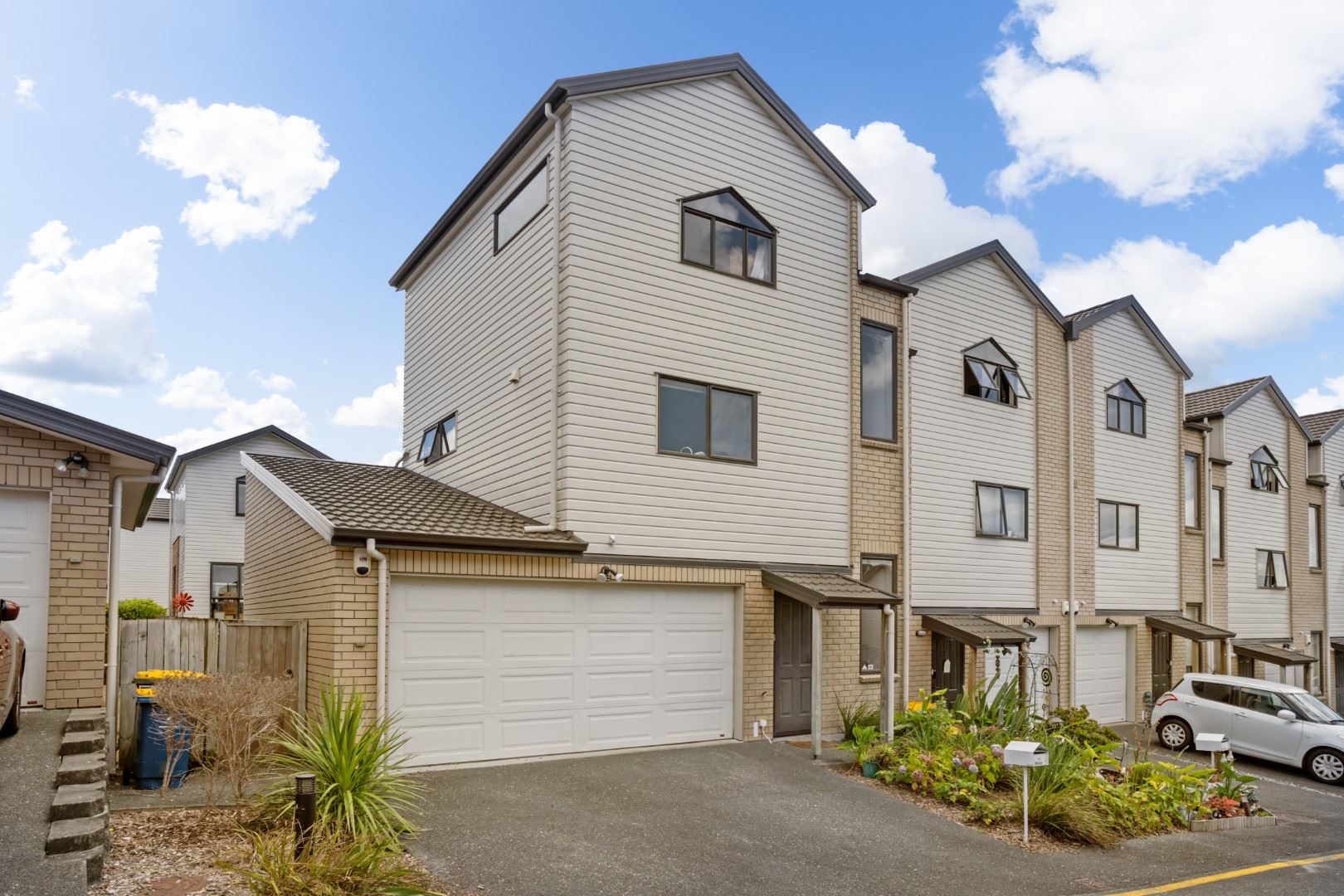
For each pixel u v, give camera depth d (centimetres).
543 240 1282
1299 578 2762
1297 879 927
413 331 1841
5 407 901
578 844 833
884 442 1555
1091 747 1364
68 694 922
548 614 1185
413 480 1512
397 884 675
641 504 1246
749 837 897
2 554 923
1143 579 2184
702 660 1310
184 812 821
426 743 1081
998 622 1770
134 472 1038
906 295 1619
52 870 581
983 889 816
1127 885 862
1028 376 1955
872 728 1262
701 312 1333
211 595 2919
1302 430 2852
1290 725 1666
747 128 1418
